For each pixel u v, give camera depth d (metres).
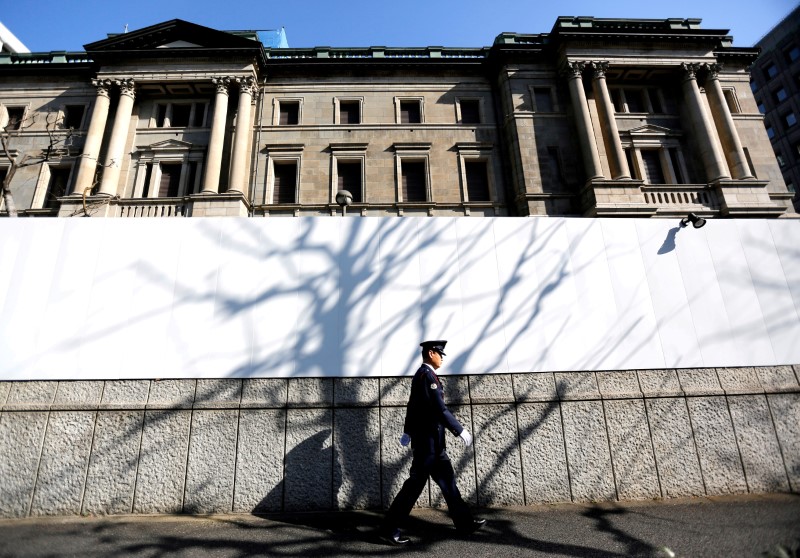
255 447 4.64
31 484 4.41
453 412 4.82
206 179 20.25
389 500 4.57
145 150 21.73
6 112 23.08
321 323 5.01
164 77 22.19
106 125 22.47
